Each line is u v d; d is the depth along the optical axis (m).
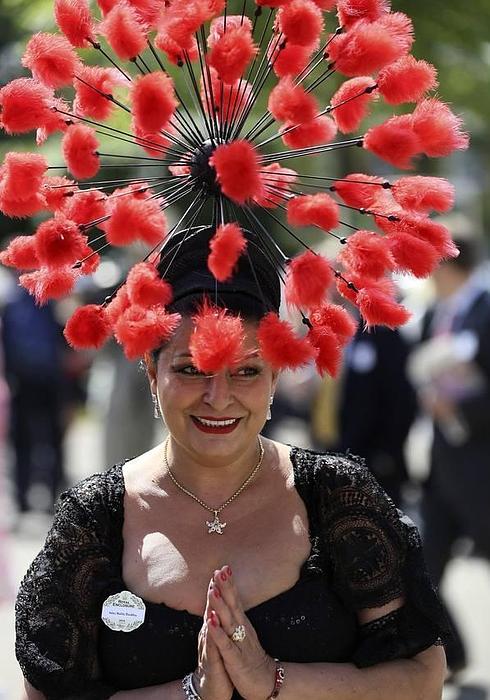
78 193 4.70
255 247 4.73
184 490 4.91
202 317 4.52
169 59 4.72
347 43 4.57
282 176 4.70
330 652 4.78
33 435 17.38
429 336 10.76
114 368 14.05
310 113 4.50
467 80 13.37
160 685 4.70
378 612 4.88
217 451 4.72
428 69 4.60
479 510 10.30
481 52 12.41
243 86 4.71
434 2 11.66
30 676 4.75
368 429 10.59
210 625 4.58
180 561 4.79
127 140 4.74
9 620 11.88
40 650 4.76
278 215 5.16
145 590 4.77
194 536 4.84
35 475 17.53
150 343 4.54
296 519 4.90
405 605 4.91
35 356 17.02
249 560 4.80
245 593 4.75
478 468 10.27
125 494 4.95
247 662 4.59
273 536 4.86
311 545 4.87
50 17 11.56
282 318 4.85
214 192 4.67
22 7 12.27
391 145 4.55
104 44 5.53
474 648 11.42
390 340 10.49
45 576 4.82
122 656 4.72
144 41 4.54
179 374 4.71
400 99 4.64
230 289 4.68
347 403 10.60
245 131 4.96
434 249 4.57
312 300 4.45
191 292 4.69
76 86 4.69
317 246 8.83
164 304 4.61
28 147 8.84
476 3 11.73
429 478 10.64
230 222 4.62
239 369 4.70
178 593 4.74
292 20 4.52
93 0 5.36
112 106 4.72
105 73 4.69
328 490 4.92
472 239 10.70
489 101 13.70
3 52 12.03
